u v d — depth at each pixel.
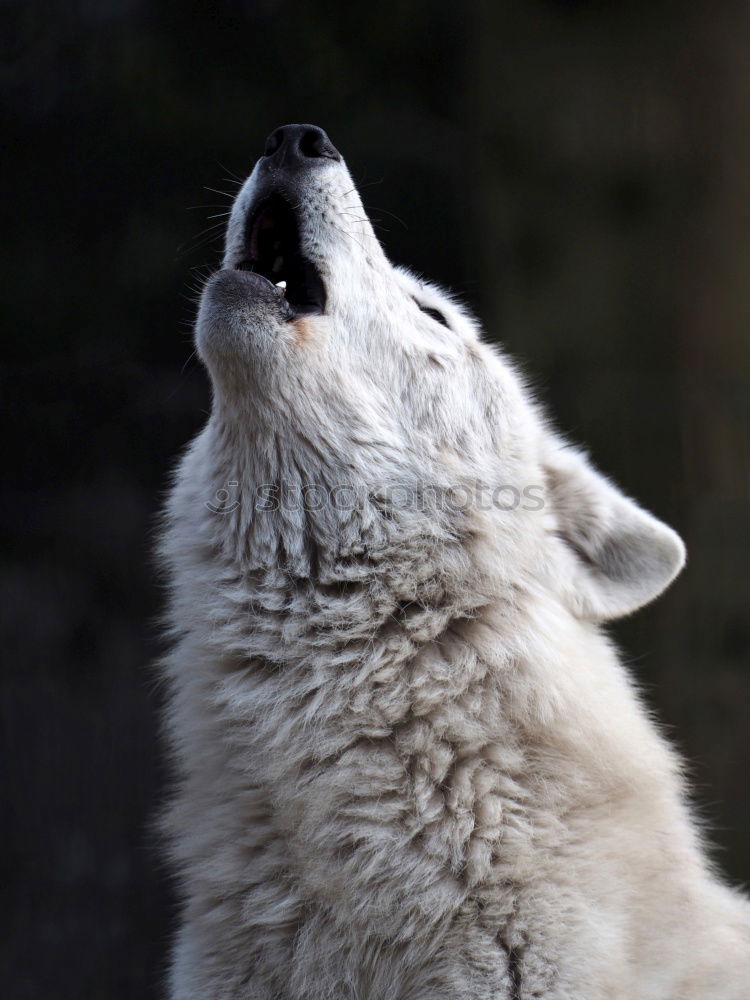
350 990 7.65
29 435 17.33
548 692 8.22
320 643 8.28
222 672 8.58
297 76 18.36
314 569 8.59
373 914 7.64
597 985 7.31
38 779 16.12
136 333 17.97
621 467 18.55
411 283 9.89
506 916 7.50
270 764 8.05
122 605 16.94
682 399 18.64
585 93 18.55
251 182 9.48
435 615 8.30
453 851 7.62
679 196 18.67
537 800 7.88
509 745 8.01
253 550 8.66
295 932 7.85
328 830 7.80
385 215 18.44
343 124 18.44
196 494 9.26
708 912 8.48
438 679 8.06
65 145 17.86
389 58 18.61
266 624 8.44
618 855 7.90
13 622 16.53
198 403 17.81
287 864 7.93
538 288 18.94
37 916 15.56
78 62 17.84
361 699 8.06
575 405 18.62
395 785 7.85
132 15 17.94
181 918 8.83
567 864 7.67
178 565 9.13
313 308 9.26
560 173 18.77
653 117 18.53
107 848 16.03
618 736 8.45
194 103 18.19
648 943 7.72
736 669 18.28
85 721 16.38
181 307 18.03
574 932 7.41
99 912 15.69
